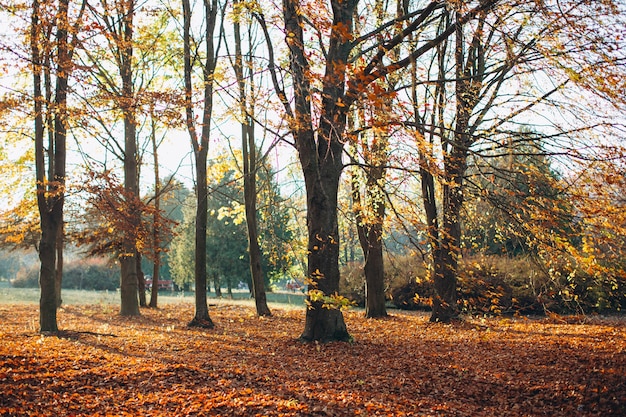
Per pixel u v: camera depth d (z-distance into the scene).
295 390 8.15
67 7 10.95
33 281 54.53
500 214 10.00
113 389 7.94
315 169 12.45
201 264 17.38
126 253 20.45
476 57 14.34
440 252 10.33
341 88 10.79
